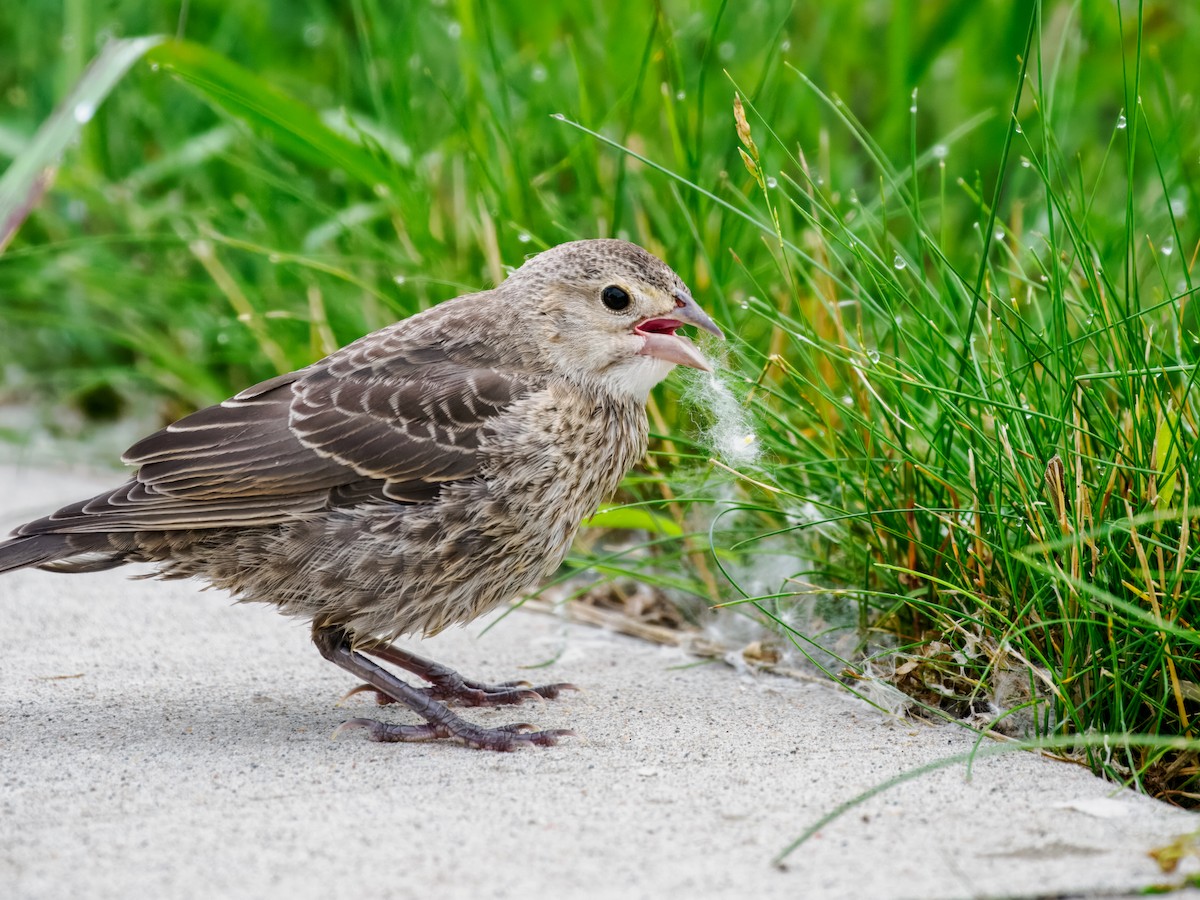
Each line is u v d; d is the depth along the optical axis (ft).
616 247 26.35
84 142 43.34
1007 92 42.11
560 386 25.71
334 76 46.01
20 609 29.99
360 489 24.72
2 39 50.72
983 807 19.51
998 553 24.48
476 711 25.20
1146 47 43.16
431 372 25.54
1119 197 38.14
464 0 36.42
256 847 17.99
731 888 16.75
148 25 46.80
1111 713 22.61
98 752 22.03
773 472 27.94
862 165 41.63
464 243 35.99
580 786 20.57
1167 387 23.91
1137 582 22.57
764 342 33.53
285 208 41.65
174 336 42.04
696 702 25.36
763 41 40.83
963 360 24.79
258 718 24.23
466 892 16.63
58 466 40.47
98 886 16.78
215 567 25.07
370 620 24.89
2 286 42.65
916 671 24.72
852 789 20.35
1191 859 17.51
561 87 38.75
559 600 32.04
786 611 27.91
